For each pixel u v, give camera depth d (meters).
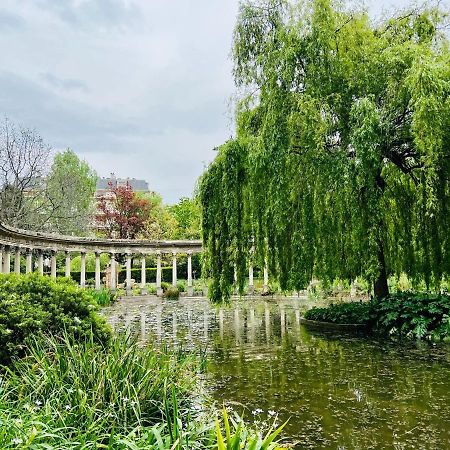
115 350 5.99
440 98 11.45
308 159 13.23
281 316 21.20
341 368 9.82
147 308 28.12
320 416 6.86
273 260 14.59
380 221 13.55
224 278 14.55
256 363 10.54
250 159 13.55
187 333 16.12
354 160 12.82
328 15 13.72
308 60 13.50
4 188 35.62
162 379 5.54
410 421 6.59
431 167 11.93
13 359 6.24
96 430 4.17
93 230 52.81
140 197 54.72
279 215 13.33
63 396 4.86
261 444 3.42
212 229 14.80
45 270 48.28
